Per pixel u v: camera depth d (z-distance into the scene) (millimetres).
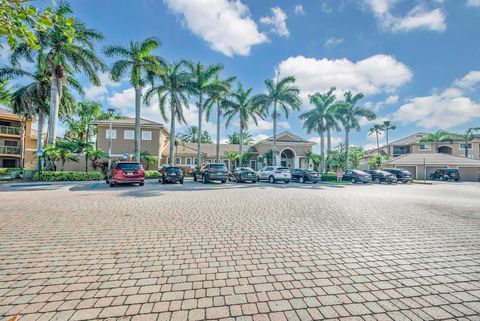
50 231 5305
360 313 2566
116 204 8727
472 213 8188
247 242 4805
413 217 7398
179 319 2404
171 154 25734
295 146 39938
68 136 34281
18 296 2752
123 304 2641
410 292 3018
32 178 18500
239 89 33094
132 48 22922
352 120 35594
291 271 3547
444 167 38438
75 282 3105
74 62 20125
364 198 11938
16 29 3258
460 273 3576
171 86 25578
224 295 2865
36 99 22406
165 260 3865
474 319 2490
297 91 30359
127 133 32250
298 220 6727
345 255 4211
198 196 11250
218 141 32656
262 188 15977
